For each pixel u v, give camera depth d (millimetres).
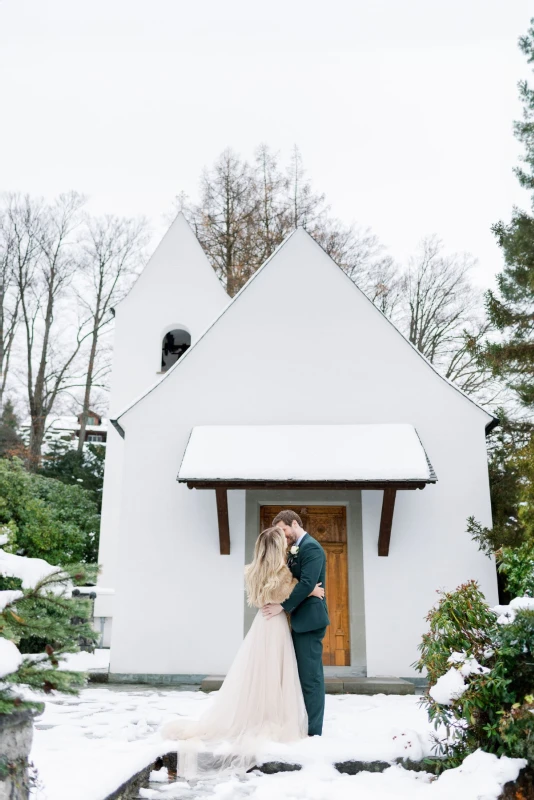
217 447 10023
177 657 9805
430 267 25344
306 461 9641
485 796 3814
